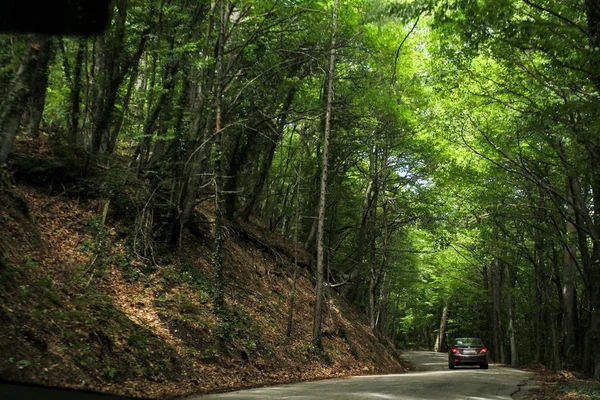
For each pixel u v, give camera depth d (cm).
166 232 1600
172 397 856
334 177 2789
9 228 1143
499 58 1403
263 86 1947
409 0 1084
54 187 1474
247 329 1522
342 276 3228
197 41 1633
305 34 1834
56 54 1565
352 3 1798
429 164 2608
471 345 2441
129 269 1378
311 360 1689
